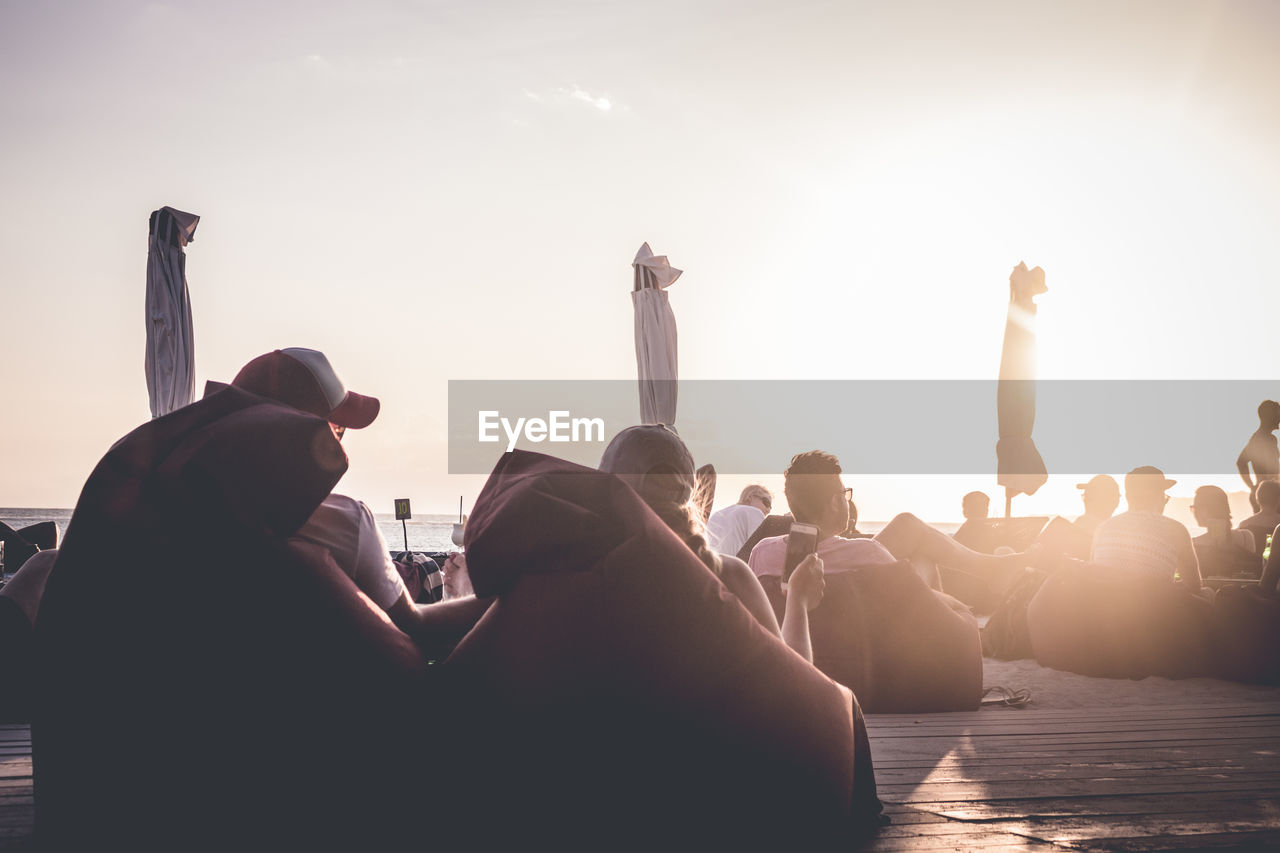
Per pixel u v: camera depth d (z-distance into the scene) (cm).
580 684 182
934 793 278
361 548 202
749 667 195
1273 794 278
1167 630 538
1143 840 230
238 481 174
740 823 193
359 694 181
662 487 213
